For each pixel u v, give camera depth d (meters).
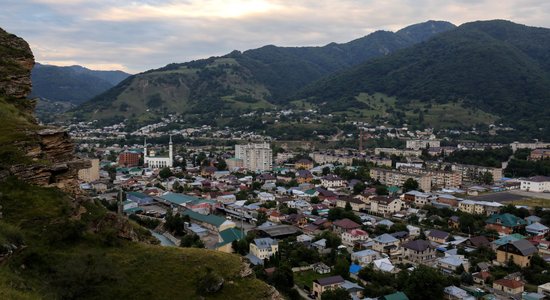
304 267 158.50
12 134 77.38
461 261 161.88
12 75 96.38
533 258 161.50
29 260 62.31
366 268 149.75
